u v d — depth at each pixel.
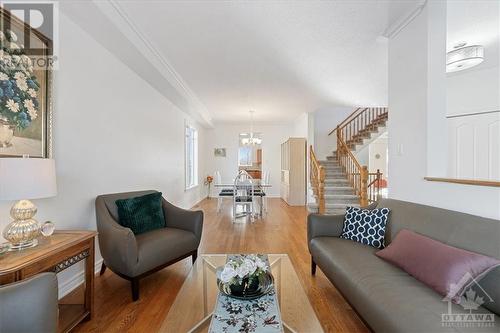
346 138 8.30
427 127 2.18
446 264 1.36
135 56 2.92
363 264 1.72
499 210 1.50
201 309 1.50
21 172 1.33
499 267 1.23
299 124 7.52
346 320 1.77
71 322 1.60
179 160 5.48
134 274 1.99
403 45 2.54
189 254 2.62
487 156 2.81
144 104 3.72
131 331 1.65
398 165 2.60
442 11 2.16
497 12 2.29
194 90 4.73
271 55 3.24
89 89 2.48
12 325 0.98
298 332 1.28
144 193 2.97
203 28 2.60
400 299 1.28
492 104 3.57
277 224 4.64
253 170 8.88
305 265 2.73
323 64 3.53
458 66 2.93
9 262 1.26
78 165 2.33
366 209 2.50
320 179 5.25
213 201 7.69
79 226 2.34
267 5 2.23
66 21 2.16
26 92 1.75
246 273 1.44
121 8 2.25
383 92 4.85
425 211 1.92
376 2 2.20
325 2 2.20
